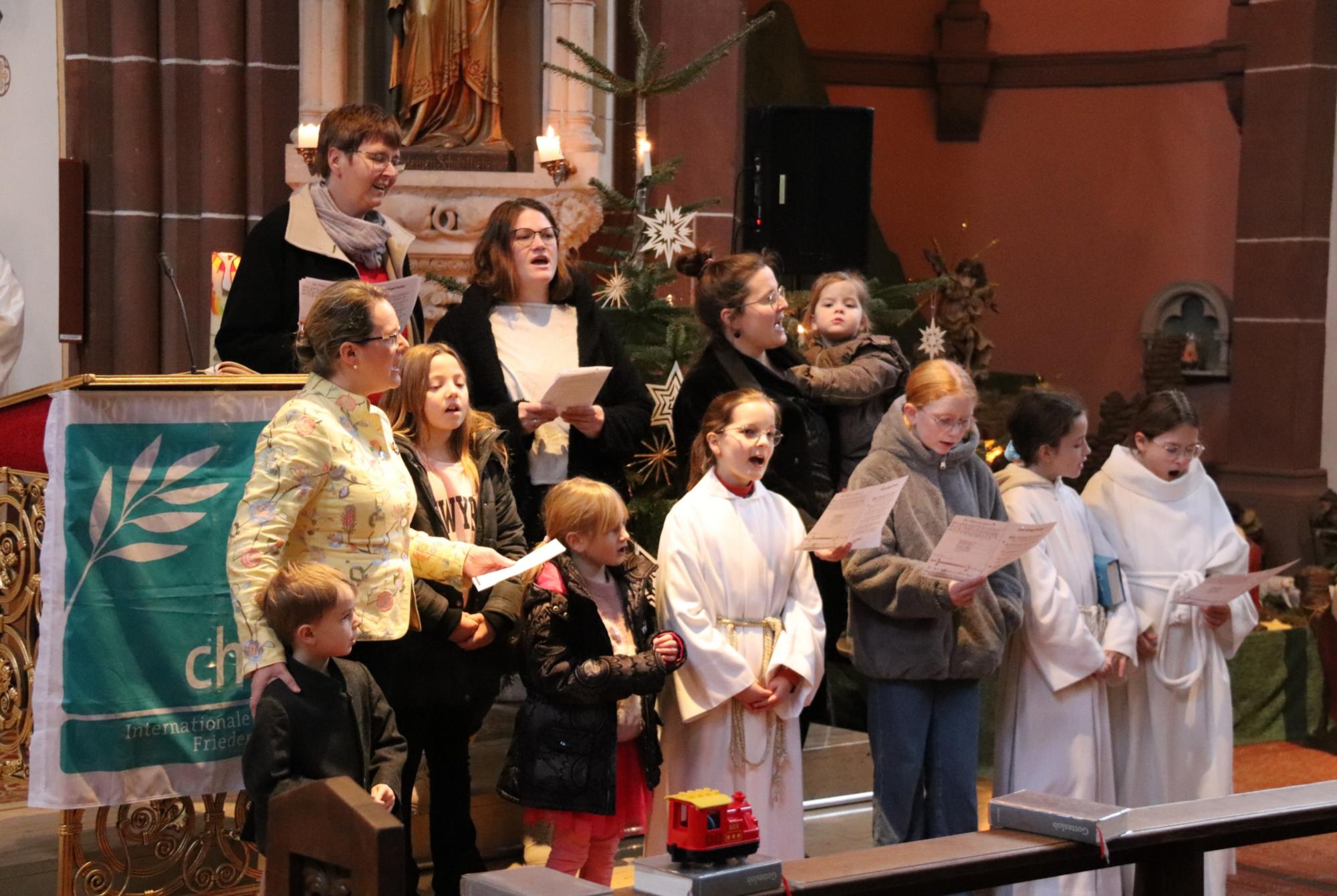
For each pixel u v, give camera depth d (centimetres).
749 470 372
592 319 424
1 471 364
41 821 418
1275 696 661
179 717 332
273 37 671
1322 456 877
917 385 396
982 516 404
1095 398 1005
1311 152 865
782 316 424
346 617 292
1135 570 436
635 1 550
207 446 336
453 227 632
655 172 550
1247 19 907
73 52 666
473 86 644
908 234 1032
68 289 665
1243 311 894
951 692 392
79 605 322
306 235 393
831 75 1009
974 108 1018
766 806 366
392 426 350
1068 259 1009
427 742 353
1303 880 466
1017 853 242
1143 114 977
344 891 201
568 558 351
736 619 369
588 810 341
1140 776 434
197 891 348
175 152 670
